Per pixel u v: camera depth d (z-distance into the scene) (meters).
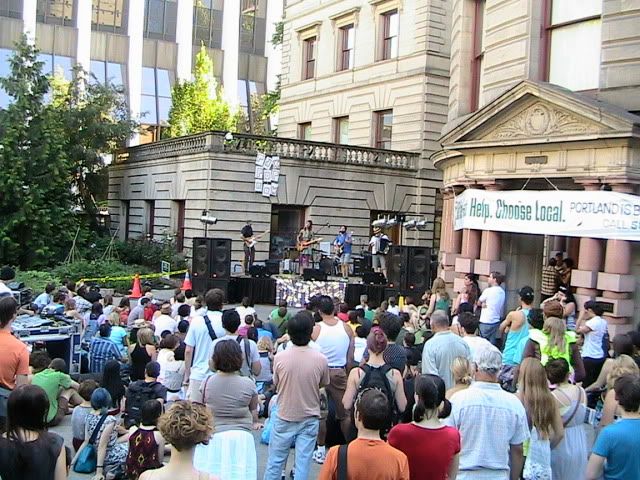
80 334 13.62
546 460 6.00
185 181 31.81
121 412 9.34
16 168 31.72
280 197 31.39
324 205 32.56
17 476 4.22
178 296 15.19
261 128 59.69
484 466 5.55
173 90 53.72
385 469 4.56
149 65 58.84
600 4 15.28
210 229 29.88
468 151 17.31
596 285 14.12
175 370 10.40
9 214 32.28
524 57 16.70
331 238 32.75
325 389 8.65
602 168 14.07
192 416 4.31
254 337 10.89
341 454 4.61
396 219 29.98
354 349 9.31
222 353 6.27
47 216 32.16
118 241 35.34
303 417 6.79
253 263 27.48
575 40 15.88
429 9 34.06
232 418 6.23
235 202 30.33
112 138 38.84
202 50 53.56
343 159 33.03
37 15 54.78
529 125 15.57
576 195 14.23
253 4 63.69
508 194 15.68
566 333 8.65
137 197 37.09
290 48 43.16
